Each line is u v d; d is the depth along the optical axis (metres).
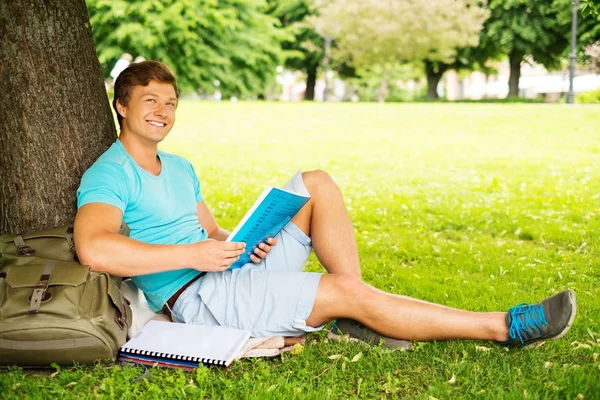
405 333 4.08
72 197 4.82
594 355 4.10
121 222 4.02
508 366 3.89
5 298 3.72
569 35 36.53
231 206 9.97
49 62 4.71
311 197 4.43
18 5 4.60
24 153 4.69
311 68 53.12
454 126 20.95
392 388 3.68
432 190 11.57
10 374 3.76
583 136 18.25
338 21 42.72
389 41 41.62
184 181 4.49
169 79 4.30
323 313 4.08
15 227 4.77
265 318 4.08
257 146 18.11
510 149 16.70
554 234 7.86
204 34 36.72
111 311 3.86
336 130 21.02
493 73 50.56
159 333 4.05
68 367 3.90
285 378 3.82
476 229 8.55
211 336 4.00
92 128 4.92
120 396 3.60
